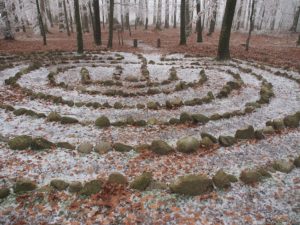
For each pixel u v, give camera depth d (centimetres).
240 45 2400
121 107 937
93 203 491
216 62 1647
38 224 446
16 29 3228
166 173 588
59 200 497
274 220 459
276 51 2070
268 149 690
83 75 1266
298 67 1512
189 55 1827
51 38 2725
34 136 734
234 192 523
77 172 586
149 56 1850
